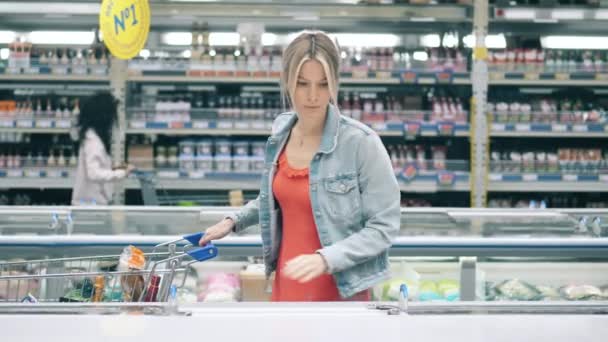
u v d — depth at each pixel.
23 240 3.29
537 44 6.45
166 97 6.41
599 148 6.55
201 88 6.61
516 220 3.75
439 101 6.40
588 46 6.68
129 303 1.78
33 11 6.10
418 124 6.25
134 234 3.41
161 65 6.16
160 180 6.23
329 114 2.33
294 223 2.38
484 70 6.18
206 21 6.38
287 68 2.21
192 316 1.73
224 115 6.28
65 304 1.77
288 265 2.07
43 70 6.14
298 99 2.21
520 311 1.80
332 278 2.35
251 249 3.35
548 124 6.32
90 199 5.33
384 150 2.34
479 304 1.81
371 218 2.29
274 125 2.45
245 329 1.67
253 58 6.19
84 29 6.53
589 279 3.74
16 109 6.23
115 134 6.15
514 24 6.64
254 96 6.46
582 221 3.64
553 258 3.69
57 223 3.54
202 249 2.13
